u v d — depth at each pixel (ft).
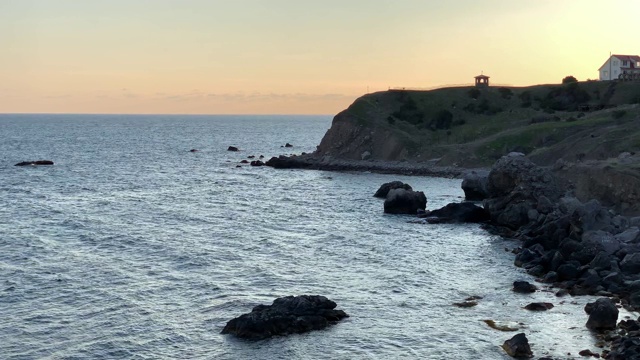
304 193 364.79
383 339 139.03
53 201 324.80
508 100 567.18
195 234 242.17
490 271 193.26
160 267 192.75
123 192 365.81
